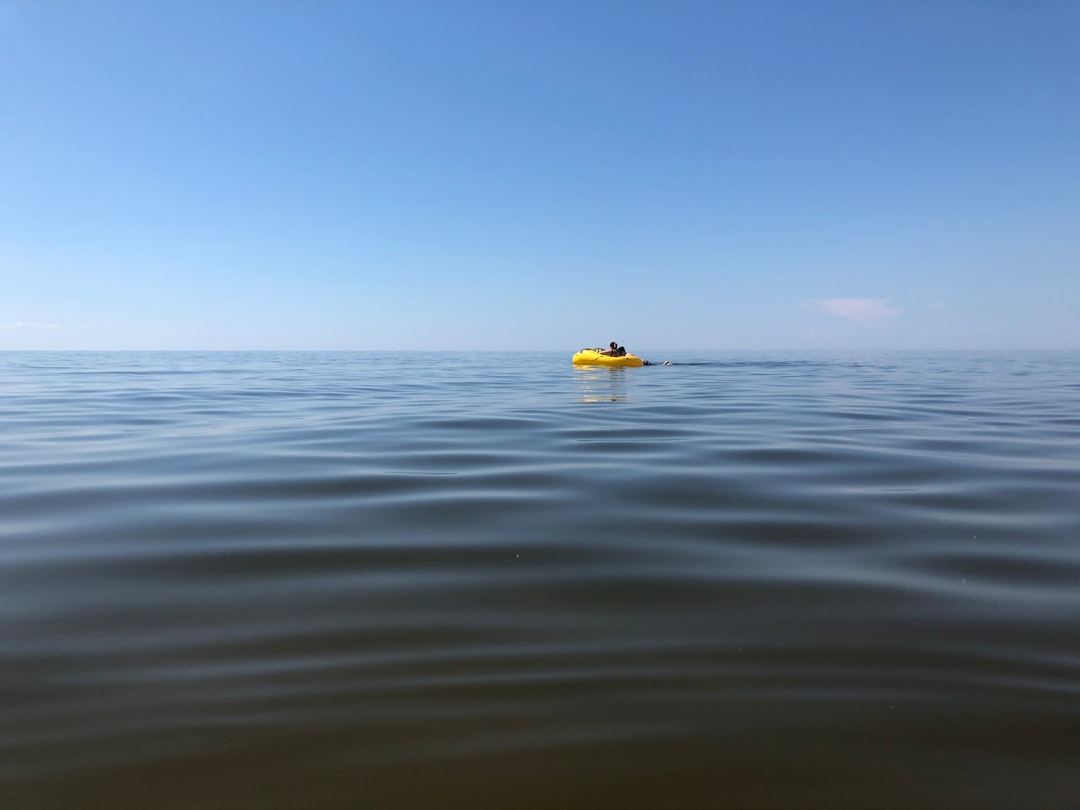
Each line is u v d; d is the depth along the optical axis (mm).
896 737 2891
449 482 7559
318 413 14781
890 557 5141
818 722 2998
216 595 4391
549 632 3885
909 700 3172
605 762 2732
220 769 2668
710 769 2695
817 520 6078
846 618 4070
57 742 2826
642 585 4578
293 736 2879
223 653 3611
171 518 6121
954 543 5449
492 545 5379
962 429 11938
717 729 2945
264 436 11164
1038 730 2939
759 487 7316
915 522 6023
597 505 6574
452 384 24781
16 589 4480
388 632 3875
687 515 6238
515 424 12594
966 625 3969
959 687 3285
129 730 2912
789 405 16281
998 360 55094
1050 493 7066
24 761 2705
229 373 34188
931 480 7680
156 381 27156
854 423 12758
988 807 2496
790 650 3666
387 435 11219
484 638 3805
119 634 3834
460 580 4656
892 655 3609
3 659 3535
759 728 2955
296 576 4727
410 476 7883
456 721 2992
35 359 59969
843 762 2736
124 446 10141
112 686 3271
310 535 5629
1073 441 10516
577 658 3576
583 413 14484
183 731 2908
